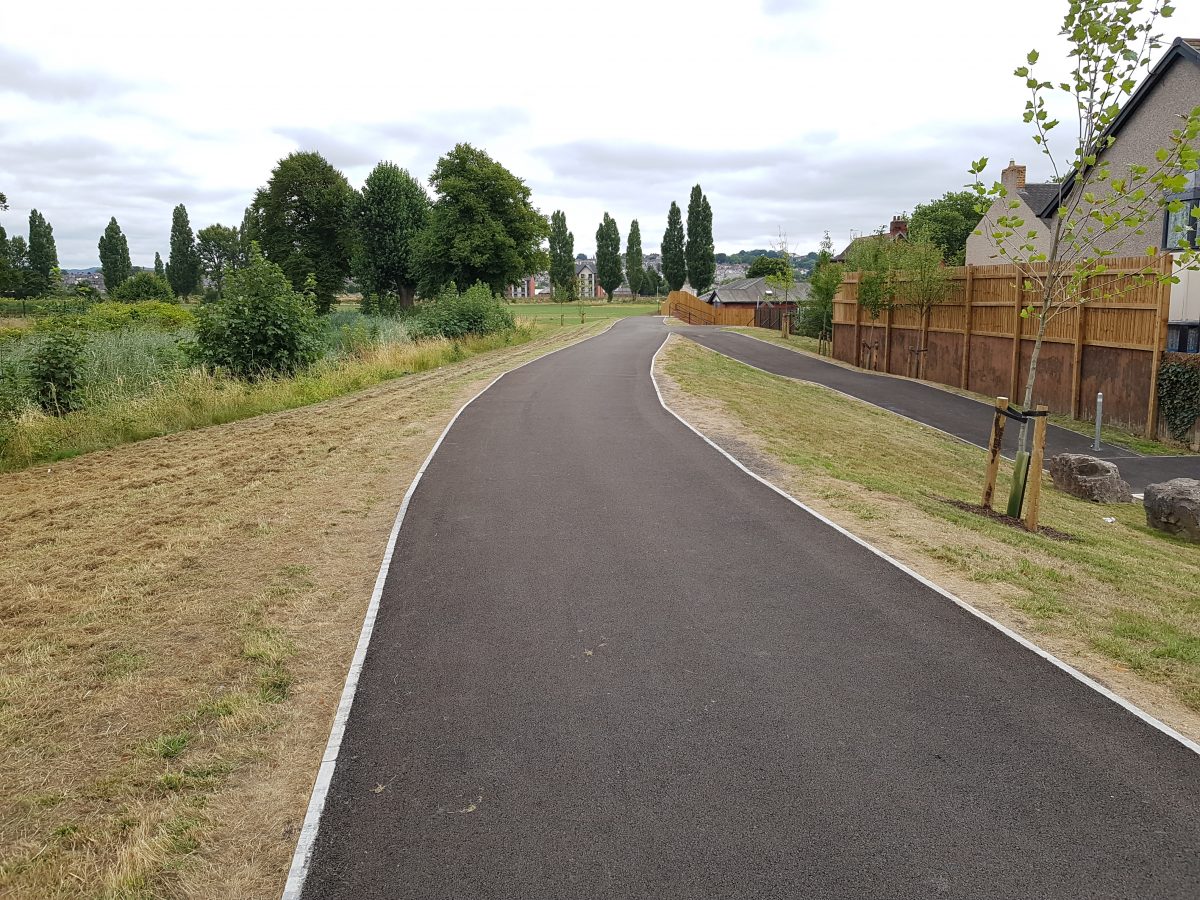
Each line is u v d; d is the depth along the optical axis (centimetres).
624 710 511
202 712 513
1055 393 2219
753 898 349
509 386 2106
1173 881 359
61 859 382
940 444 1834
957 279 2697
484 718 503
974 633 620
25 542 893
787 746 469
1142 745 468
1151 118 2244
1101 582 769
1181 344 2205
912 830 394
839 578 734
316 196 6662
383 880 364
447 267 5997
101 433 1596
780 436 1507
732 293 8575
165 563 791
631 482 1082
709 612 661
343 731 488
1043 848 380
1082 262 1044
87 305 3725
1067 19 938
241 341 2202
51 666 578
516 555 800
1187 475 1577
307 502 1005
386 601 688
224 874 371
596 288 15812
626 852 379
